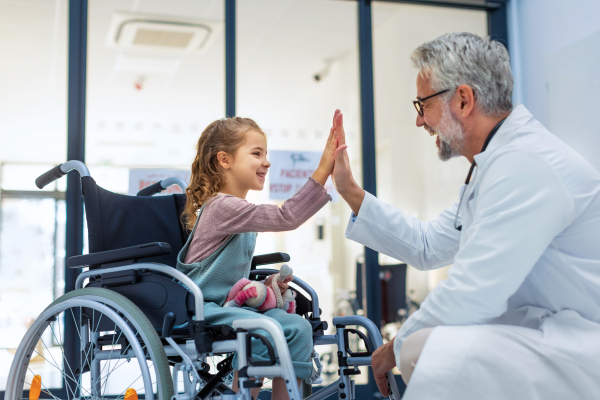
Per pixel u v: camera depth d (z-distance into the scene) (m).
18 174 4.06
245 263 1.55
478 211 1.22
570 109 2.88
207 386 1.32
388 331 3.11
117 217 1.74
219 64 3.23
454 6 3.38
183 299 1.34
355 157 3.26
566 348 1.10
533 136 1.26
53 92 3.35
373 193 3.17
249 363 1.22
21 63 3.25
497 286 1.12
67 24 2.95
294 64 3.30
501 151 1.23
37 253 4.45
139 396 2.26
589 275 1.18
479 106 1.34
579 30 2.83
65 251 2.66
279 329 1.19
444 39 1.39
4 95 3.44
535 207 1.14
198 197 1.60
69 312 2.54
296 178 3.24
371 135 3.21
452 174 3.37
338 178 1.62
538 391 1.10
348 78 3.32
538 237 1.13
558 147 1.23
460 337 1.15
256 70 3.25
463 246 1.22
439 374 1.12
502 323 1.34
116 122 3.09
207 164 1.61
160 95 3.21
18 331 3.69
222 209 1.48
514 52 3.31
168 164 3.09
